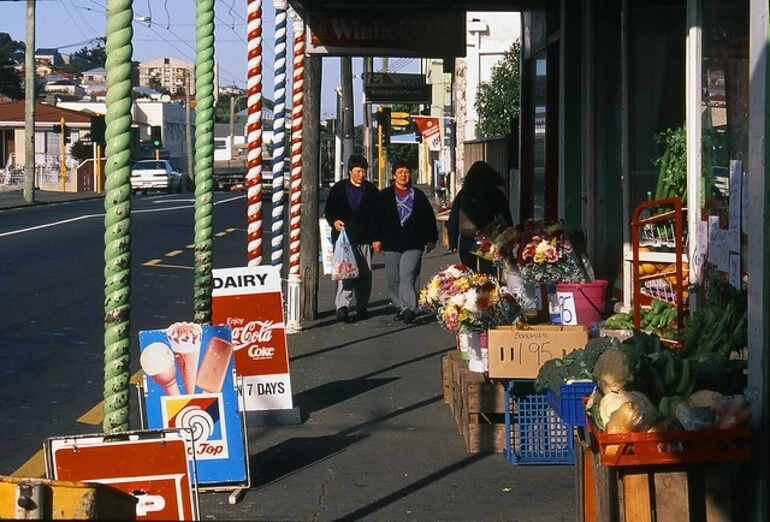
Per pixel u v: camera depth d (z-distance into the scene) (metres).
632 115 10.22
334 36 13.08
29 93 42.81
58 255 20.92
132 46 5.25
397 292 13.77
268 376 8.62
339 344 12.23
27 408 9.08
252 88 9.45
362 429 8.43
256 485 7.00
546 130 13.30
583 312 8.40
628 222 10.10
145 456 5.32
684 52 10.14
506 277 9.39
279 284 8.66
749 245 5.46
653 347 5.85
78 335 12.53
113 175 5.25
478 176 13.05
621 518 4.91
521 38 15.45
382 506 6.52
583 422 5.88
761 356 5.27
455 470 7.26
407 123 37.03
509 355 7.20
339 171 27.14
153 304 15.45
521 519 6.23
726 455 4.86
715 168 7.71
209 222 7.05
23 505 3.88
